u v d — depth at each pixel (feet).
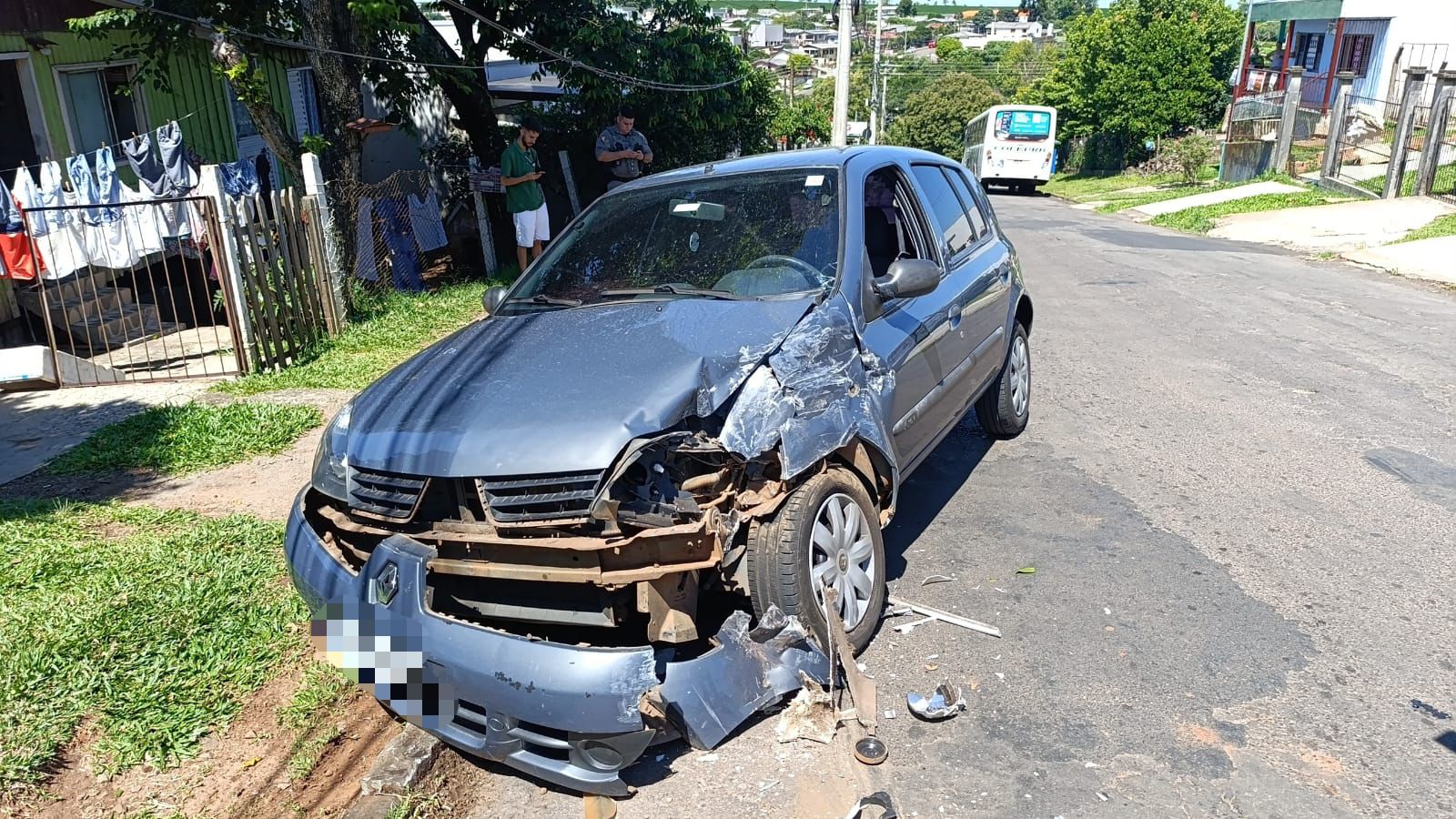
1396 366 24.56
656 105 50.03
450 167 49.44
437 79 42.65
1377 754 9.84
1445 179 62.59
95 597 13.48
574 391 10.45
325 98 34.45
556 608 10.06
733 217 14.40
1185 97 124.47
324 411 22.43
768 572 10.47
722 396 10.46
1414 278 38.93
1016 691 11.16
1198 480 17.30
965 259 17.17
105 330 27.55
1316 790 9.37
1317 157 79.41
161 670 11.96
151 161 32.09
